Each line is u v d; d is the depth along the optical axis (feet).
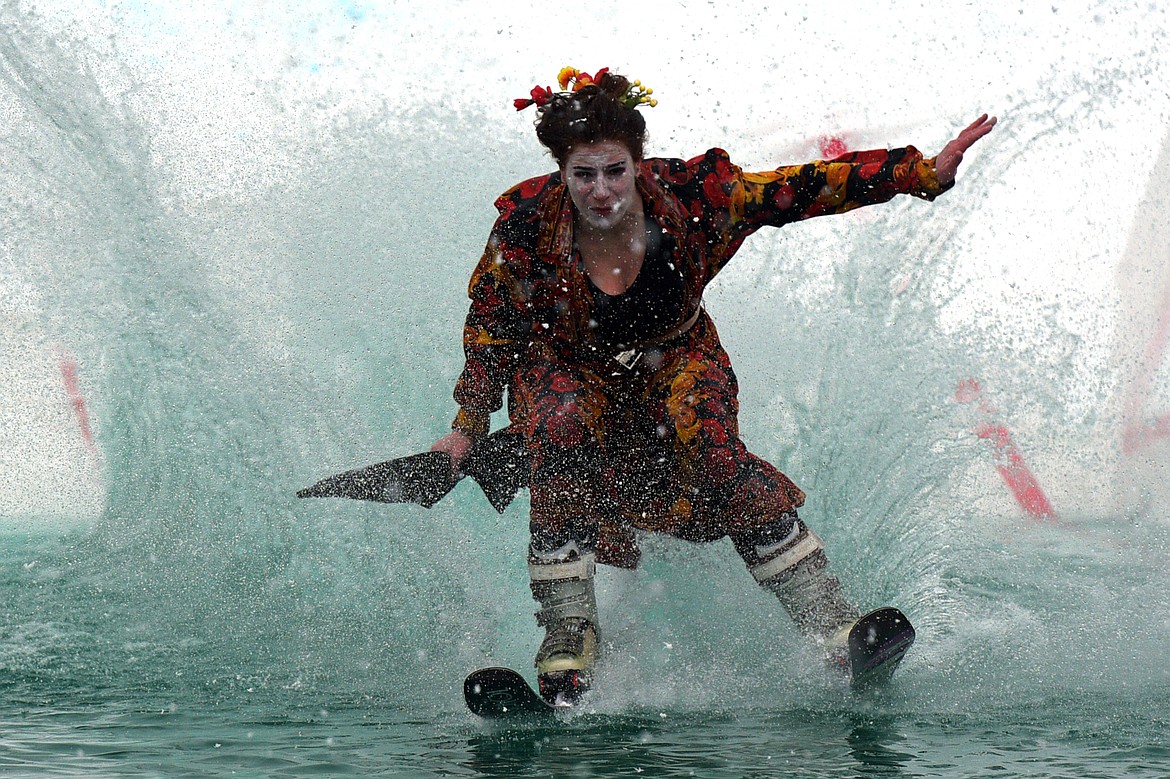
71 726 34.27
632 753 30.81
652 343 41.78
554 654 38.52
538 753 30.89
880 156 40.86
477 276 42.37
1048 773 28.27
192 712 36.32
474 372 43.86
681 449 41.37
